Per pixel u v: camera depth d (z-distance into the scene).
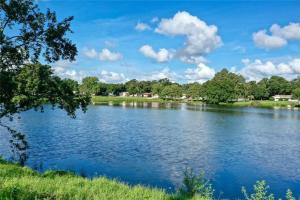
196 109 122.69
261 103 178.75
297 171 30.70
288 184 26.61
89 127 58.12
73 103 25.58
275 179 27.95
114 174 27.42
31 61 24.14
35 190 11.67
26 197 10.70
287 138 52.28
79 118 74.19
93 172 27.72
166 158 34.31
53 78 25.12
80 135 48.19
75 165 30.02
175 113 98.19
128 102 175.12
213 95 171.12
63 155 33.94
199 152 38.25
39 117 72.06
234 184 26.05
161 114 92.69
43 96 24.95
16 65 24.33
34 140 42.56
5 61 23.95
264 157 36.75
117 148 38.88
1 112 24.80
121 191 13.14
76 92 26.98
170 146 41.47
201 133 54.94
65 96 25.20
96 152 36.03
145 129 57.78
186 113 99.56
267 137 52.97
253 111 121.00
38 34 23.56
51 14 23.80
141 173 27.98
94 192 12.50
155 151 37.78
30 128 54.03
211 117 87.44
